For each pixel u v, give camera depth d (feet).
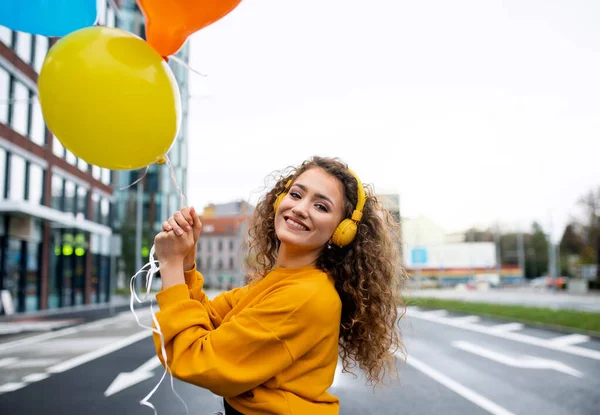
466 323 47.47
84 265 87.51
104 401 16.93
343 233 4.90
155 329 3.99
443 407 16.62
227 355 4.05
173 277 4.49
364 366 5.45
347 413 15.83
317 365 4.44
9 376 21.39
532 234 263.90
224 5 4.42
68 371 22.49
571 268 190.49
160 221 158.71
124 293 139.44
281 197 5.50
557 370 23.25
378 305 5.29
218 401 16.99
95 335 37.70
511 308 58.80
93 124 4.19
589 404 17.02
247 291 5.51
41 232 69.15
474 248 196.54
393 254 5.74
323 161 5.21
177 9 4.37
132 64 4.24
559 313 49.16
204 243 260.83
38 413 15.40
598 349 29.84
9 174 59.88
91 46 4.23
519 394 18.51
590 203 140.56
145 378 20.85
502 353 28.37
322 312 4.33
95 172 91.76
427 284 195.42
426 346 31.27
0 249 59.36
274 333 4.13
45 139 70.59
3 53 57.72
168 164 4.91
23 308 64.18
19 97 62.08
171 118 4.47
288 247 4.95
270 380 4.29
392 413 15.84
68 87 4.16
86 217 87.25
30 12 5.58
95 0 5.48
